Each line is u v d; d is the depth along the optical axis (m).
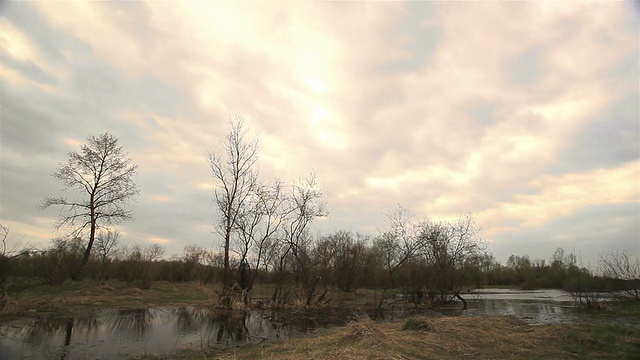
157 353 13.09
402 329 14.97
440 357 10.49
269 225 28.89
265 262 28.70
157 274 42.38
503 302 34.00
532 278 61.91
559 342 12.65
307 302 28.17
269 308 27.11
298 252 30.09
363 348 11.00
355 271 39.19
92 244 38.19
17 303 19.95
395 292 36.62
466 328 14.26
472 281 36.19
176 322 20.02
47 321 18.19
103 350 13.32
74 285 31.48
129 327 17.84
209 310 25.05
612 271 29.06
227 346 14.39
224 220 28.06
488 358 10.52
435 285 32.22
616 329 14.62
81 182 38.56
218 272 40.16
